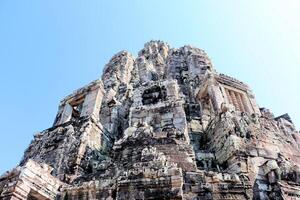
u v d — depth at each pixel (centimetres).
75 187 1217
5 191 1188
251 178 1341
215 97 2112
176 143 1375
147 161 1191
